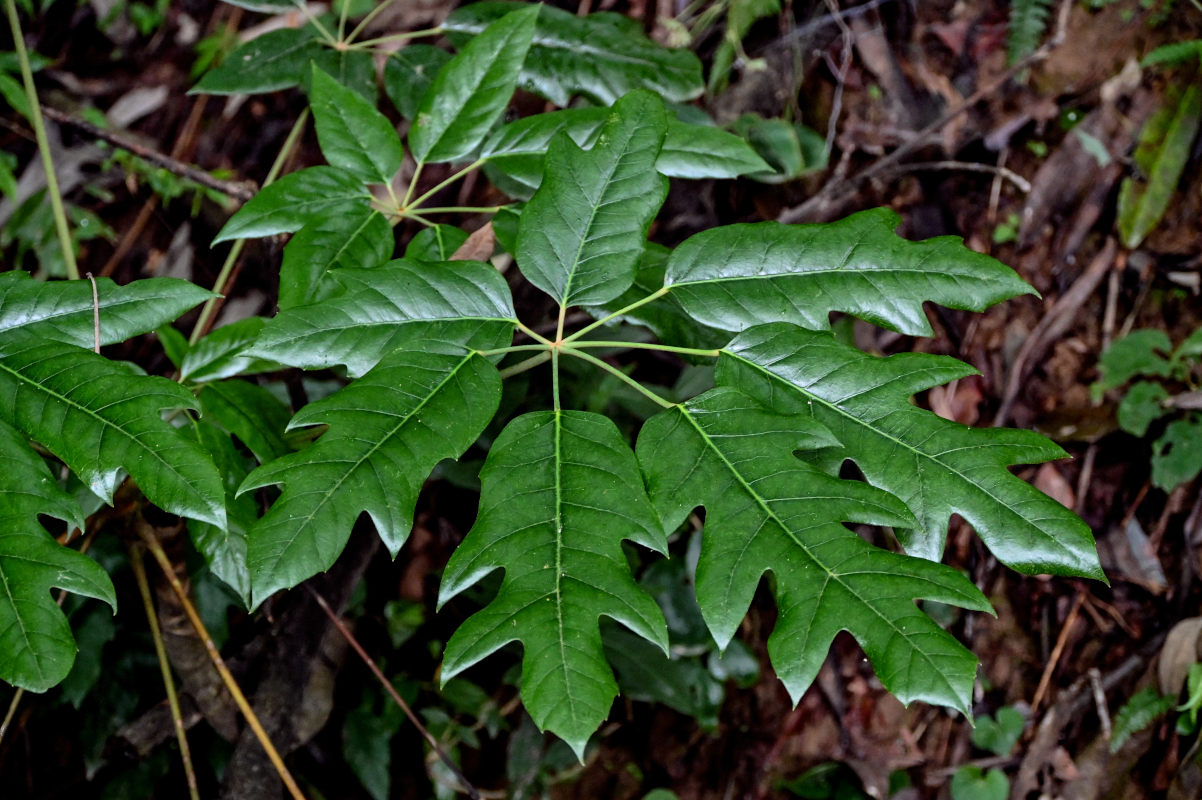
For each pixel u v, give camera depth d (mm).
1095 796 3000
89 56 3557
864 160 3264
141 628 2840
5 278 1386
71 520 1215
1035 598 3193
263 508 2314
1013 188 3271
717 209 3199
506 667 3334
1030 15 3246
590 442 1244
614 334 2828
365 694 3154
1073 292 3211
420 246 1678
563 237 1391
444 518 3240
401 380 1265
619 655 3037
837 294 1367
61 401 1262
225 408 1846
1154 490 3143
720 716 3318
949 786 3150
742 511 1190
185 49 3594
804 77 3264
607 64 2125
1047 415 3184
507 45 1703
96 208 3352
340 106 1688
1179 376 3100
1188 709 2895
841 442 1270
